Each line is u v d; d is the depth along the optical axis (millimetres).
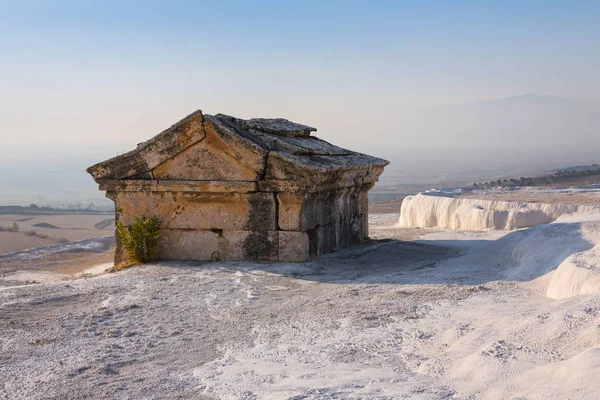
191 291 12539
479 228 21562
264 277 13820
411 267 14891
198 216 15773
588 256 11102
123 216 16203
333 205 17578
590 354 6520
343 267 15211
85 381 7703
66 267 17922
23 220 52812
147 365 8297
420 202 24359
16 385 7617
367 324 9641
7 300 11828
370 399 6559
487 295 10953
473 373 7109
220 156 15430
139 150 15742
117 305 11422
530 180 50469
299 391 6910
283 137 17562
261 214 15398
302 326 9781
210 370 7965
